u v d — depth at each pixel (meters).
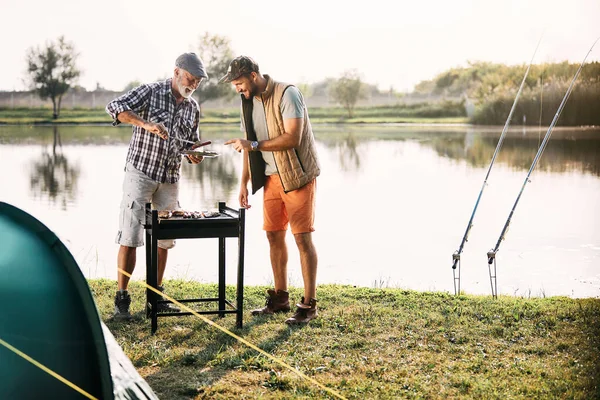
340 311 4.87
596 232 10.56
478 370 3.79
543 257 8.55
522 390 3.48
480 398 3.39
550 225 11.41
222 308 4.77
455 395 3.44
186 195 14.79
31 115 56.56
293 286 5.90
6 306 2.47
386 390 3.50
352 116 63.50
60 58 56.41
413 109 62.31
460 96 60.44
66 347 2.49
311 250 4.66
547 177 19.56
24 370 2.43
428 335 4.37
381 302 5.20
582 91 41.38
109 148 28.80
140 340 4.22
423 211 13.21
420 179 19.19
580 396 3.37
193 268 7.47
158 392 3.45
